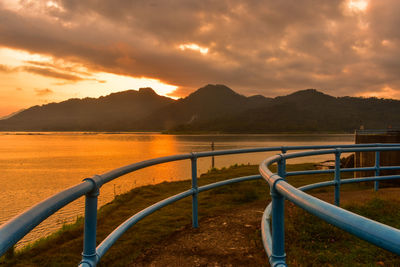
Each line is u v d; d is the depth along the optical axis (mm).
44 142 162875
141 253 3598
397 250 695
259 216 4836
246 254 3387
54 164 53844
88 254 1783
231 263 3188
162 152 84375
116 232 2240
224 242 3766
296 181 9930
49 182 33562
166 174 35406
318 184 4859
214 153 4223
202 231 4219
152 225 4719
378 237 761
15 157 69750
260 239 3781
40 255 3979
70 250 4113
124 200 7676
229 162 50031
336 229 3914
